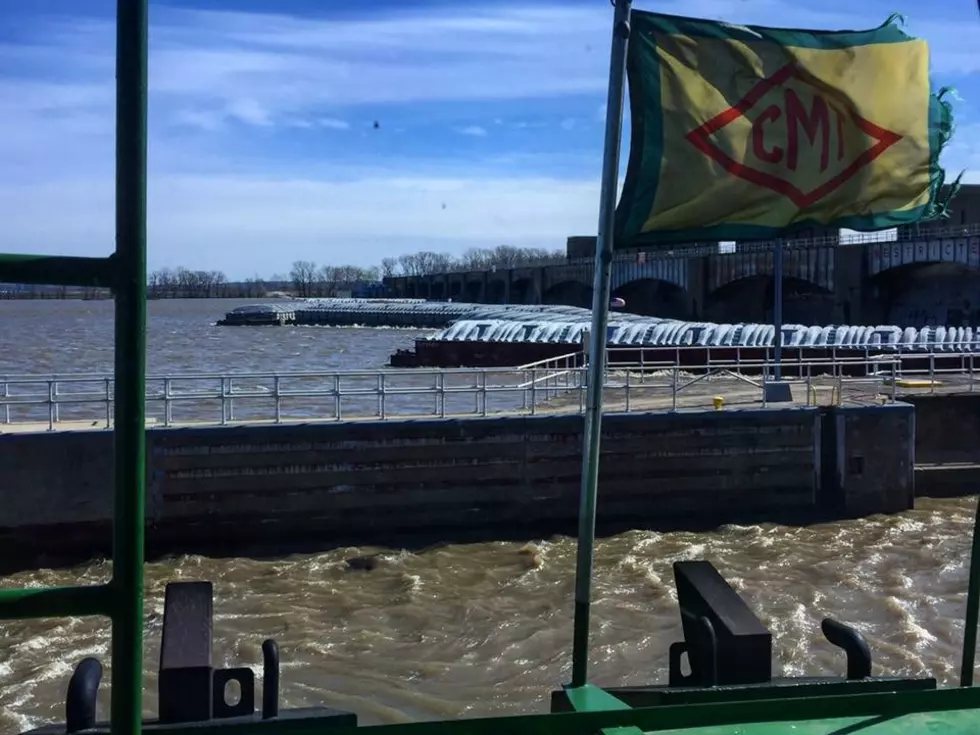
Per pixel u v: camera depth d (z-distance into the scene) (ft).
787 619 62.28
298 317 556.92
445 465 86.17
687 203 18.84
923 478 99.40
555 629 61.36
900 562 76.23
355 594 70.08
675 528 88.48
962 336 175.63
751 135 18.93
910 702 14.43
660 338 194.08
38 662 55.36
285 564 77.71
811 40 19.13
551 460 87.97
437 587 71.15
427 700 51.24
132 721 9.36
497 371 92.27
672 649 19.20
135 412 9.25
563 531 87.35
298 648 58.65
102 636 59.06
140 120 9.18
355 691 52.54
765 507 91.91
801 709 14.03
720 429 91.15
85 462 79.71
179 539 81.20
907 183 19.79
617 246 19.04
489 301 518.78
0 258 8.81
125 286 9.18
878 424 93.20
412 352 224.33
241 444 82.28
